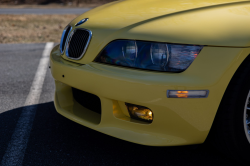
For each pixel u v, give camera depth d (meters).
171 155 2.80
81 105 2.96
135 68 2.60
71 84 2.77
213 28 2.58
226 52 2.54
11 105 3.38
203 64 2.53
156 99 2.53
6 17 12.45
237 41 2.55
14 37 7.77
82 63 2.77
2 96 3.55
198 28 2.58
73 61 2.82
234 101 2.57
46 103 3.44
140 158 2.77
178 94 2.52
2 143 2.88
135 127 2.65
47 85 3.90
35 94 3.61
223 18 2.63
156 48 2.57
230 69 2.54
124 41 2.64
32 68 4.75
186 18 2.65
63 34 3.03
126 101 2.58
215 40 2.54
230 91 2.57
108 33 2.71
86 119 2.82
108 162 2.73
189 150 2.84
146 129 2.63
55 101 3.03
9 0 26.64
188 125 2.57
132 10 2.91
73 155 2.78
